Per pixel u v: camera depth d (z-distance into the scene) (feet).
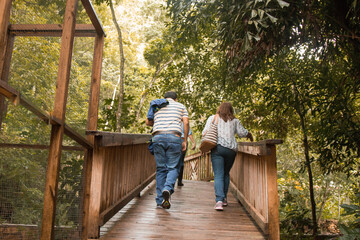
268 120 21.33
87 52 9.15
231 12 10.96
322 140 14.46
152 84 36.14
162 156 12.21
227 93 21.72
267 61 15.52
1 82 4.39
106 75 57.67
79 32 9.34
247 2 10.41
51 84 7.39
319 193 25.73
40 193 6.30
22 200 6.18
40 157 6.41
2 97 6.51
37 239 6.06
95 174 8.71
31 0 7.52
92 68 9.26
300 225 15.75
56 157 6.23
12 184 6.18
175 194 16.42
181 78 28.37
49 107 7.18
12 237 6.01
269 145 9.35
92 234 8.45
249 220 11.41
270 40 11.08
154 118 12.61
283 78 15.58
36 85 7.15
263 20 10.15
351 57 12.48
